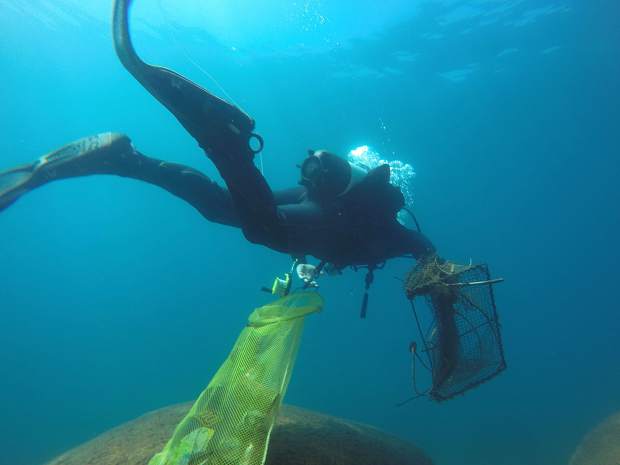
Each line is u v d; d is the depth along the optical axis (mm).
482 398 27078
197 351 48469
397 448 3986
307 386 32125
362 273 47188
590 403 24500
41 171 2275
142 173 2598
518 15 21250
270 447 2629
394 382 33188
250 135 2150
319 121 44750
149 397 33469
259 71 32281
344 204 3207
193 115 1988
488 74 29188
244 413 2025
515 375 35062
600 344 49375
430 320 3076
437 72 28969
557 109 36594
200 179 2877
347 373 37062
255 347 2262
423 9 20766
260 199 2305
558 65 27656
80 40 30109
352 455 2975
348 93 34906
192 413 2078
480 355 2963
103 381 41688
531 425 20750
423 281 2883
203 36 25922
